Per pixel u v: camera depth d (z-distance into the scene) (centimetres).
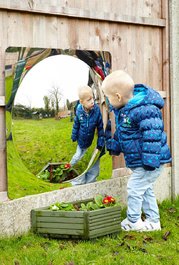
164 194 303
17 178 233
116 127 249
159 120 239
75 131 254
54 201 248
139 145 242
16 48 229
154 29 294
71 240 230
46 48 240
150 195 254
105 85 244
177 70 305
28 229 237
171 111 304
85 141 259
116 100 243
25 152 235
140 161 243
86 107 257
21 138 234
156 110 239
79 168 258
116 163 277
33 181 239
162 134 248
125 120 242
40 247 221
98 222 230
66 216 229
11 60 228
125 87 241
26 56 232
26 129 235
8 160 229
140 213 248
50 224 232
